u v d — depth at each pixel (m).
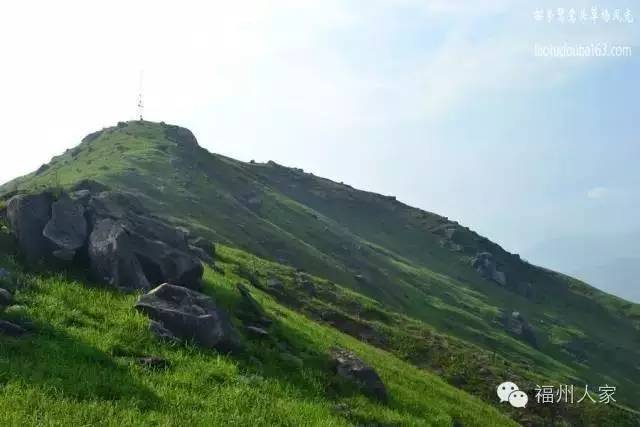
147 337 16.16
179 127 169.00
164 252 21.72
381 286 132.25
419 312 126.19
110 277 19.45
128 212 24.28
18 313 14.65
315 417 15.22
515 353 122.50
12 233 19.44
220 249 62.72
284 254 106.75
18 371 12.02
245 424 13.12
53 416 10.73
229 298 23.50
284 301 48.34
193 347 16.72
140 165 119.38
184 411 12.67
